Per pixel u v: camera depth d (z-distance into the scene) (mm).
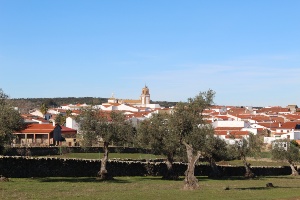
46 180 64312
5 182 58719
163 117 77375
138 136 76625
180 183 68375
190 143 61375
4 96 63188
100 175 71188
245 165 93688
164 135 75438
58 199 44094
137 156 108438
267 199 48656
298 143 160000
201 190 57312
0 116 57875
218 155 89125
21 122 60844
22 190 51125
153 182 69500
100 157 98188
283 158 108125
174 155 80312
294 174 107438
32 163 67375
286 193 57062
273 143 117875
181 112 60969
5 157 64500
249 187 67250
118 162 78812
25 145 115062
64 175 71125
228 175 97250
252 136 96375
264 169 104062
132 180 71938
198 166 93125
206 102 60938
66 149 104688
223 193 54500
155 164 83938
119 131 70688
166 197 48531
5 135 58781
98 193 50625
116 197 47156
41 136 130500
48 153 100188
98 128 69312
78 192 51094
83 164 73562
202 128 64375
